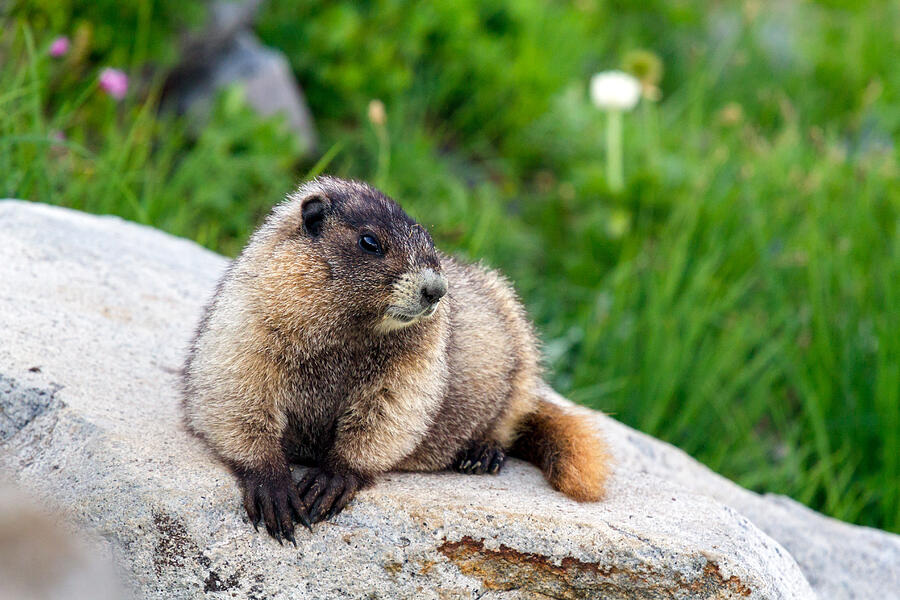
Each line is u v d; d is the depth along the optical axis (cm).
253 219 1170
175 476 576
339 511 579
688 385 1157
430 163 1468
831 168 1442
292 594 558
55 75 1213
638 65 1505
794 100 1886
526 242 1402
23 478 591
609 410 1137
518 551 559
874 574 785
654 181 1398
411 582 558
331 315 611
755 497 847
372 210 629
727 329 1227
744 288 1274
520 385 744
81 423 607
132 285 817
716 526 605
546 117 1656
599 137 1576
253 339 607
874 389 1133
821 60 1969
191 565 552
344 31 1533
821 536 821
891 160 1473
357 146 1512
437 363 639
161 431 628
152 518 552
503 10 1688
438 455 687
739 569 560
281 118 1337
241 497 575
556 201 1457
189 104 1391
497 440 732
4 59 1183
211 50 1396
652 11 2041
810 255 1248
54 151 1153
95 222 918
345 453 614
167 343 761
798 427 1141
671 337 1153
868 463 1117
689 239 1332
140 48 1292
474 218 1348
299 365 617
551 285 1368
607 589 561
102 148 1201
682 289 1288
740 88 1906
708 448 1137
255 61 1434
